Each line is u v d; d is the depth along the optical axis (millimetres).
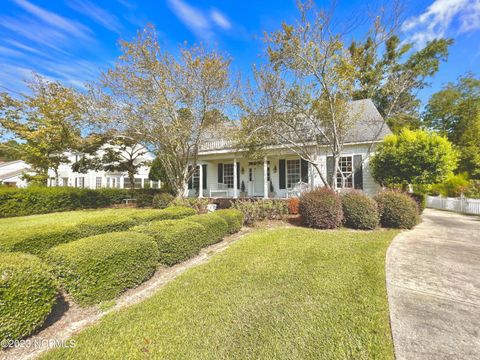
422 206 9617
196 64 9086
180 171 11977
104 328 2400
